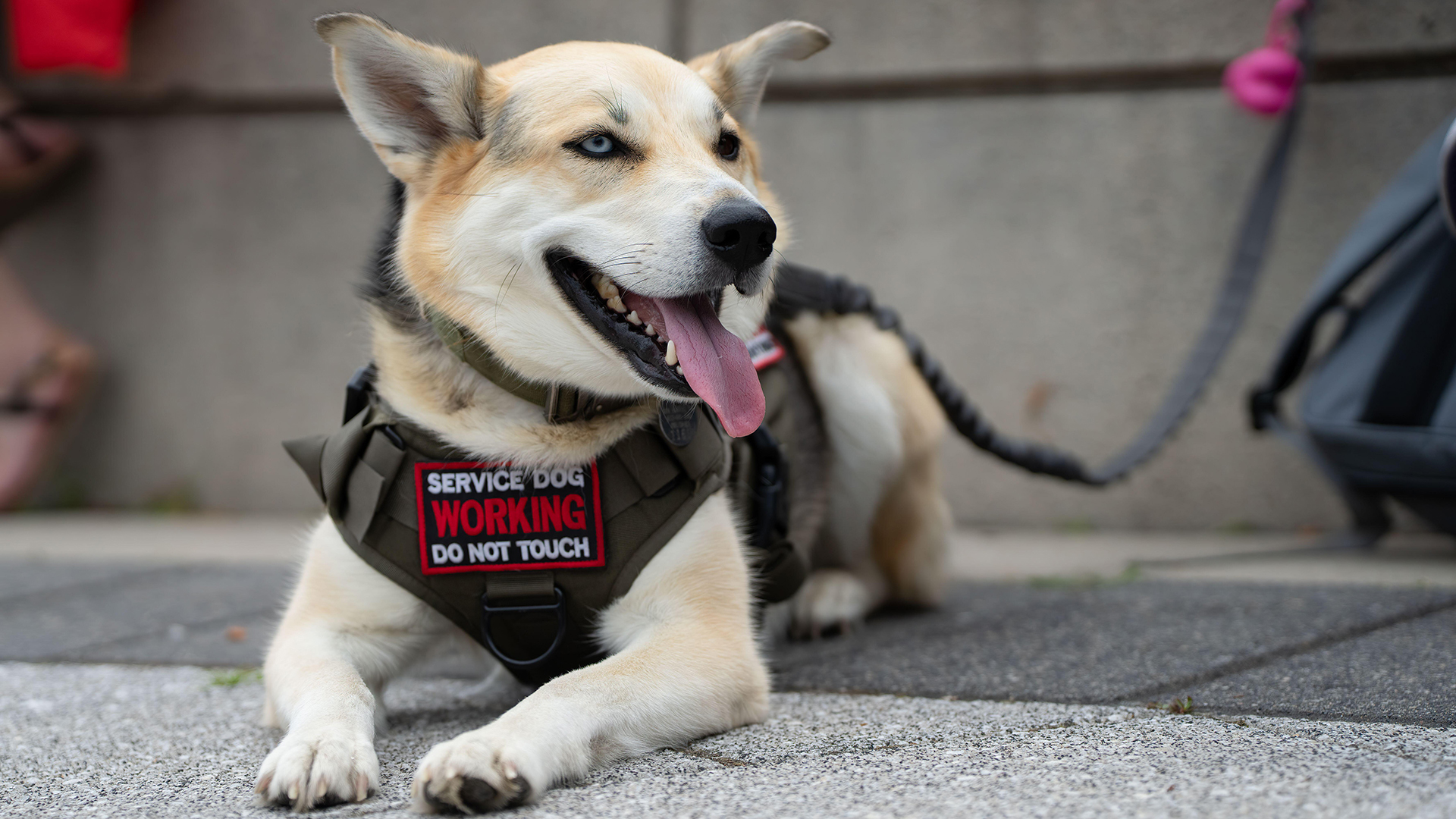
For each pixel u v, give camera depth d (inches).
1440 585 134.6
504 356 82.4
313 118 228.5
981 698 88.2
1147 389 197.9
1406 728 73.7
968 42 201.3
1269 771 63.6
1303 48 159.6
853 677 97.9
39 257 240.7
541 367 82.5
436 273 84.7
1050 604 131.3
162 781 71.3
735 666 79.7
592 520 80.7
